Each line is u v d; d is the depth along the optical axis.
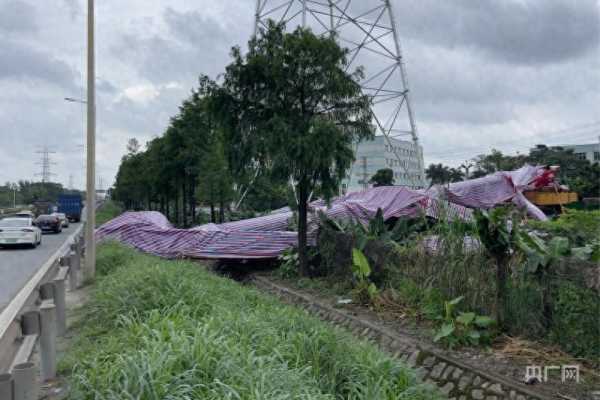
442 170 65.69
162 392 3.35
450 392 5.66
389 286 9.02
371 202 14.76
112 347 4.40
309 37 11.39
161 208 37.62
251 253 13.34
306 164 10.98
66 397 4.07
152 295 6.43
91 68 12.41
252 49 11.88
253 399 3.25
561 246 6.15
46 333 5.08
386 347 6.99
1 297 10.52
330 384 4.37
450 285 7.39
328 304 9.38
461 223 7.65
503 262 6.67
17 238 22.53
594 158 78.38
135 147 41.56
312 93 11.55
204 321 4.92
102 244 14.80
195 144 23.59
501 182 15.95
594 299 5.57
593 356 5.56
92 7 12.48
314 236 12.85
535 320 6.25
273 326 5.22
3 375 3.24
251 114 11.73
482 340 6.47
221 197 22.62
